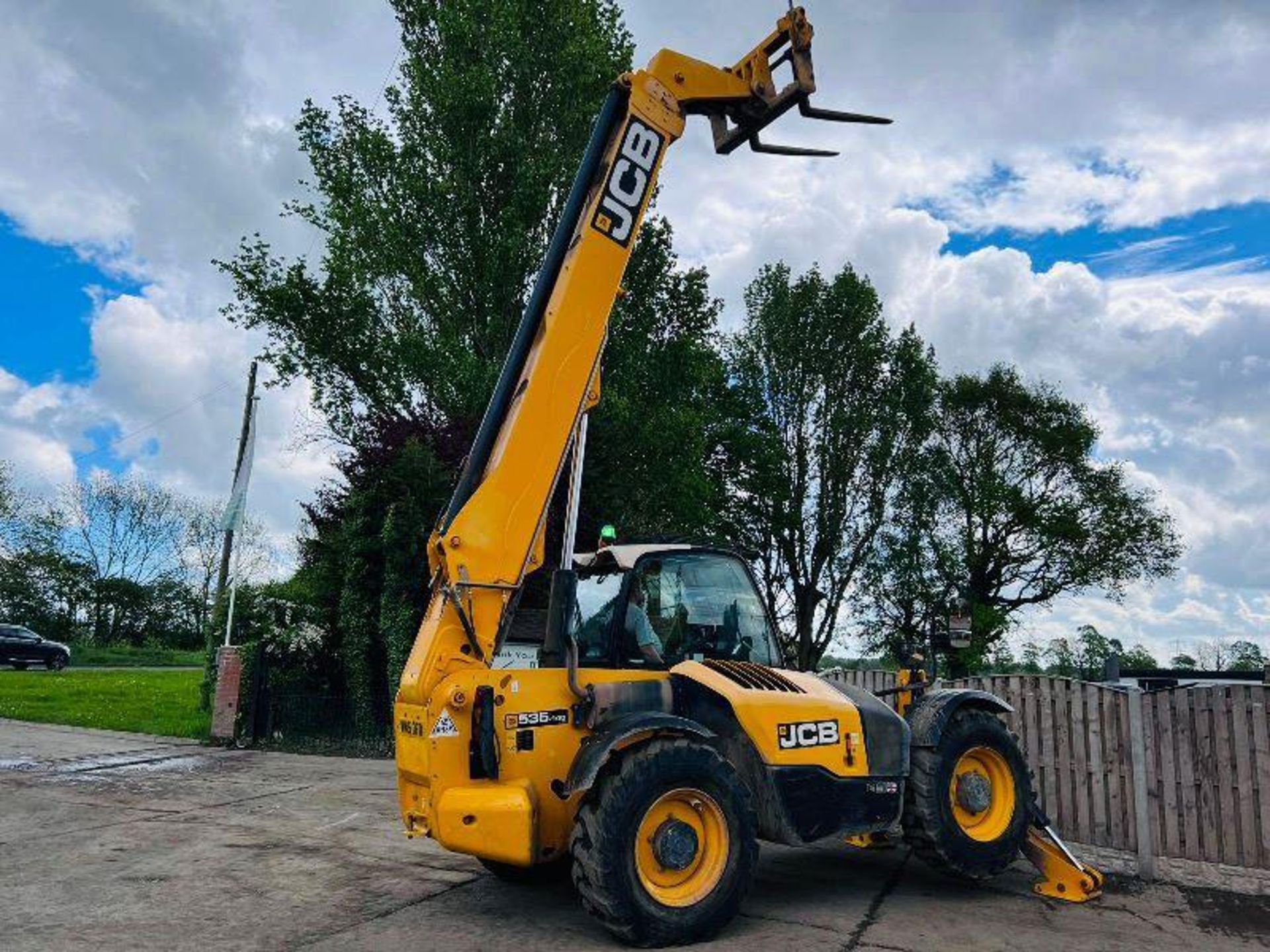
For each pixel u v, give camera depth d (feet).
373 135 60.44
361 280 60.03
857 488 112.16
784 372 112.78
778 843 18.11
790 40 20.61
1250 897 19.93
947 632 23.06
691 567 20.24
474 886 19.80
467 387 52.75
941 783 19.97
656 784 16.08
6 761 36.83
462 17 59.41
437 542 17.74
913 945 16.25
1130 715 22.75
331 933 16.48
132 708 58.65
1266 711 20.84
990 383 126.62
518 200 56.85
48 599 175.42
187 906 18.12
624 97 20.13
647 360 60.18
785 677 19.49
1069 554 124.77
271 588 53.42
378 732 44.34
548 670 17.48
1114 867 22.61
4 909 17.80
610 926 15.75
